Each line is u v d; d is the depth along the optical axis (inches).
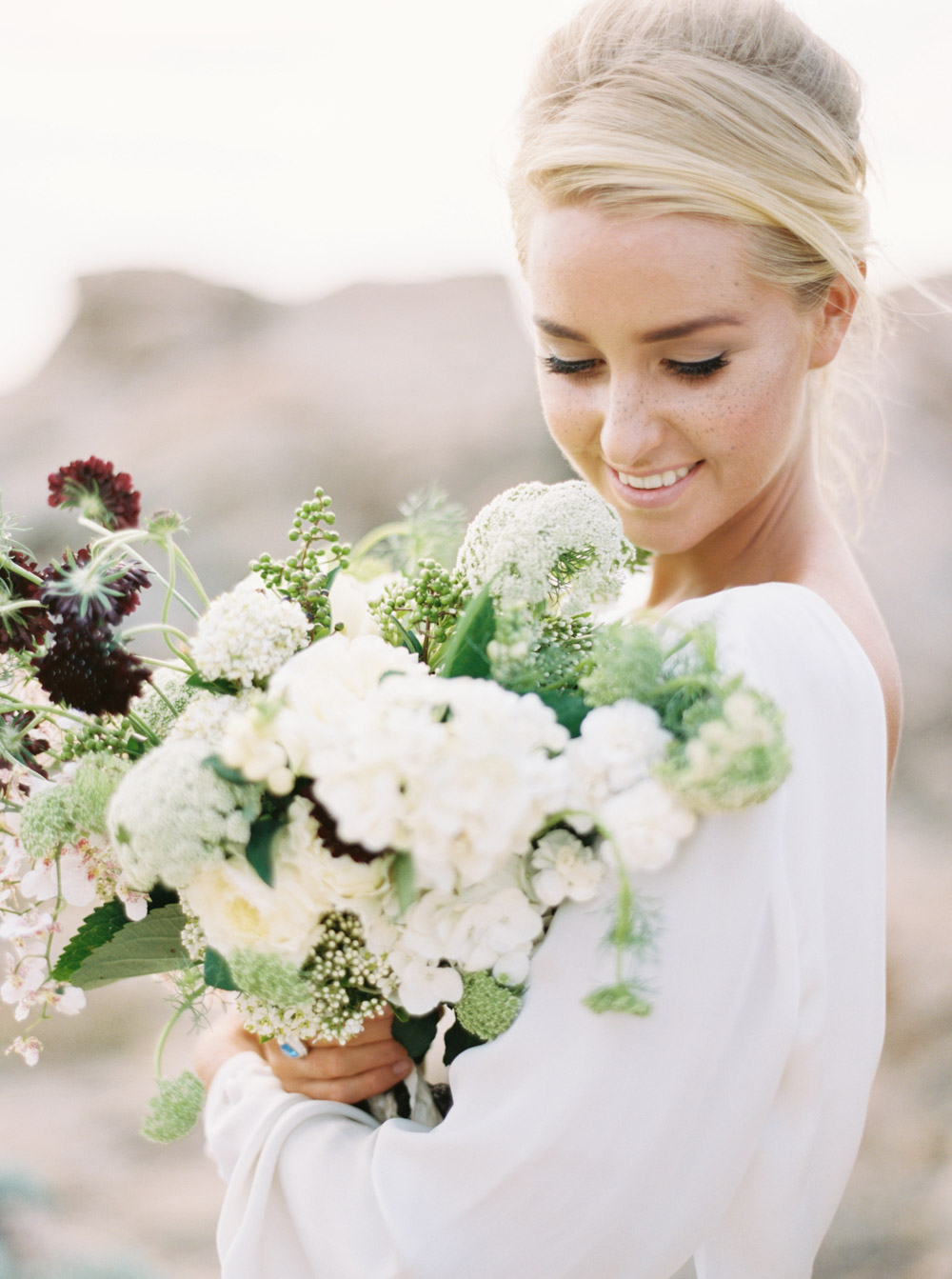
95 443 257.9
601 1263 33.2
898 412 223.0
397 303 278.7
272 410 254.1
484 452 242.1
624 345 37.6
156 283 288.5
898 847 176.2
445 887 31.7
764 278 37.1
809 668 36.8
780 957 33.1
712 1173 33.1
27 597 40.6
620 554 37.9
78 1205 137.7
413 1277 33.9
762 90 36.7
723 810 31.4
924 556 212.5
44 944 46.5
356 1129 39.0
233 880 32.8
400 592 39.9
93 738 39.4
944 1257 116.3
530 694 31.9
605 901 33.6
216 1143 41.9
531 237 38.9
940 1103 136.6
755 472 39.8
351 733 30.1
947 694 197.5
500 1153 33.5
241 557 233.0
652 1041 32.4
